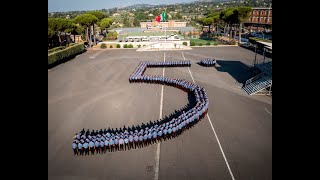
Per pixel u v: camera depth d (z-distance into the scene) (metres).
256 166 17.72
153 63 49.19
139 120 25.61
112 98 32.28
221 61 54.16
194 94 31.69
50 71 47.59
